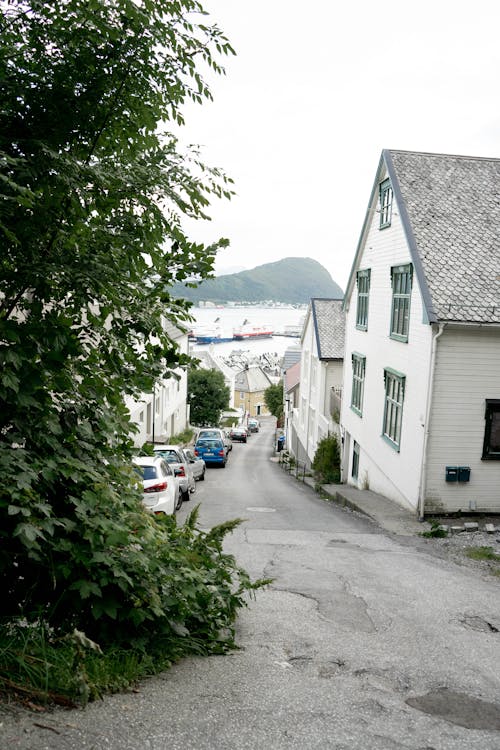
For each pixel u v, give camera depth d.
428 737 3.91
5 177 3.42
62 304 5.16
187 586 4.83
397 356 16.75
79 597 4.28
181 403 48.47
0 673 3.65
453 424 14.30
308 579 8.55
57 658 3.85
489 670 5.34
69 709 3.55
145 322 4.87
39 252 4.23
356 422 22.31
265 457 47.81
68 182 3.94
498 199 16.94
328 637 6.01
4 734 3.14
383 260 18.33
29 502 3.90
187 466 18.62
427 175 17.34
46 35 4.12
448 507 14.59
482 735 4.03
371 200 19.45
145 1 3.98
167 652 4.74
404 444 15.98
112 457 4.84
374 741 3.76
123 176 4.30
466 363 14.07
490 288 14.39
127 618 4.40
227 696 4.20
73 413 4.54
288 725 3.85
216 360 119.81
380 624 6.59
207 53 4.35
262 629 6.15
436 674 5.14
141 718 3.62
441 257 15.00
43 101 4.16
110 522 4.15
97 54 4.18
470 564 10.31
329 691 4.55
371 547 11.41
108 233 4.47
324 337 31.61
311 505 18.48
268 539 11.88
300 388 40.53
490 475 14.55
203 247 5.05
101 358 4.86
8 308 4.34
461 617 7.02
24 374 4.01
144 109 4.48
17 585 4.38
